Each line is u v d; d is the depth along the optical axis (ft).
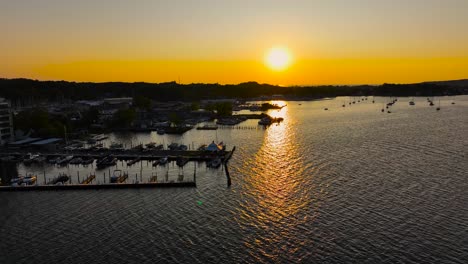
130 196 396.37
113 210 357.61
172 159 564.71
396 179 426.10
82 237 302.66
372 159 524.93
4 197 401.49
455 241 279.69
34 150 636.07
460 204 346.95
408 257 260.83
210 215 338.75
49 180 460.96
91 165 542.16
